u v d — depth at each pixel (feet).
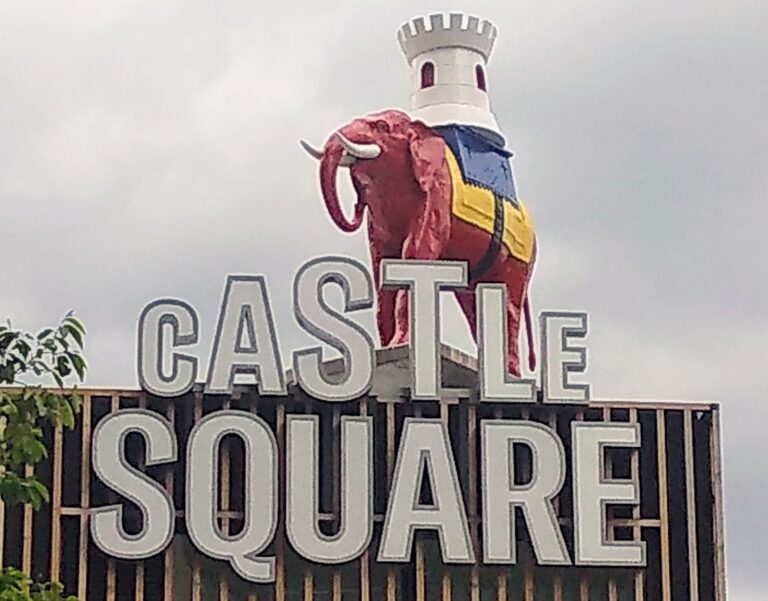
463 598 168.55
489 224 173.58
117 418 165.07
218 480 166.40
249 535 165.07
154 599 165.37
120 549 163.73
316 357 168.45
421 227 171.42
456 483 167.73
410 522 166.81
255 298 168.14
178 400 167.53
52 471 164.45
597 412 171.63
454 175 173.06
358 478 166.91
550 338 171.12
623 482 169.58
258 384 167.12
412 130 173.17
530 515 168.14
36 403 95.76
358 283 169.37
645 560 169.17
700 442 172.14
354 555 165.68
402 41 182.80
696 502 171.42
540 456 169.07
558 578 169.48
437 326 169.89
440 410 169.78
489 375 169.99
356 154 171.01
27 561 163.22
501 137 178.29
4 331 94.58
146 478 165.07
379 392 170.71
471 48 181.27
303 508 165.99
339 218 172.35
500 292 170.81
